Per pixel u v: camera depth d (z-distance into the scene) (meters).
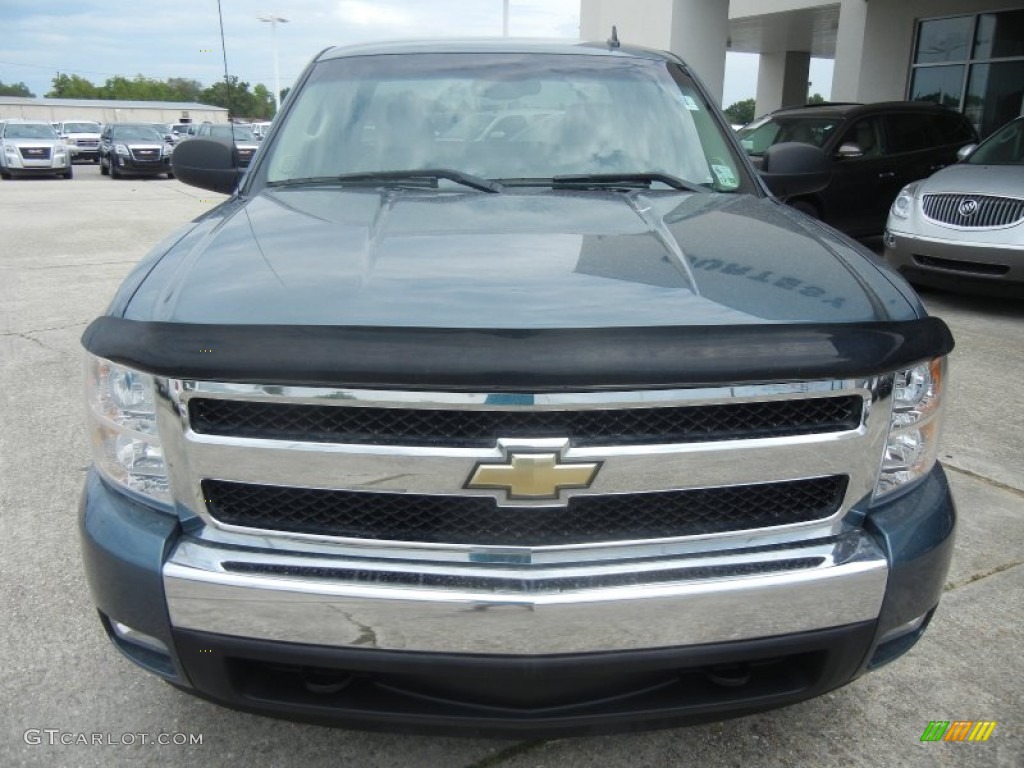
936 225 6.96
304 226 2.16
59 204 17.02
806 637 1.72
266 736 2.21
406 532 1.65
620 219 2.25
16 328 6.45
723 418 1.62
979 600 2.85
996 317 6.97
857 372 1.61
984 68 14.12
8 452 4.05
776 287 1.79
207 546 1.69
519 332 1.52
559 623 1.61
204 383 1.58
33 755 2.12
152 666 1.81
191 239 2.11
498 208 2.33
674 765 2.13
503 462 1.56
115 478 1.79
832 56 26.94
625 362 1.50
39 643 2.57
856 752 2.18
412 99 2.97
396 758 2.14
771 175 3.28
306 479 1.61
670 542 1.67
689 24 13.84
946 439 4.29
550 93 3.01
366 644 1.64
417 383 1.50
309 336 1.53
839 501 1.74
